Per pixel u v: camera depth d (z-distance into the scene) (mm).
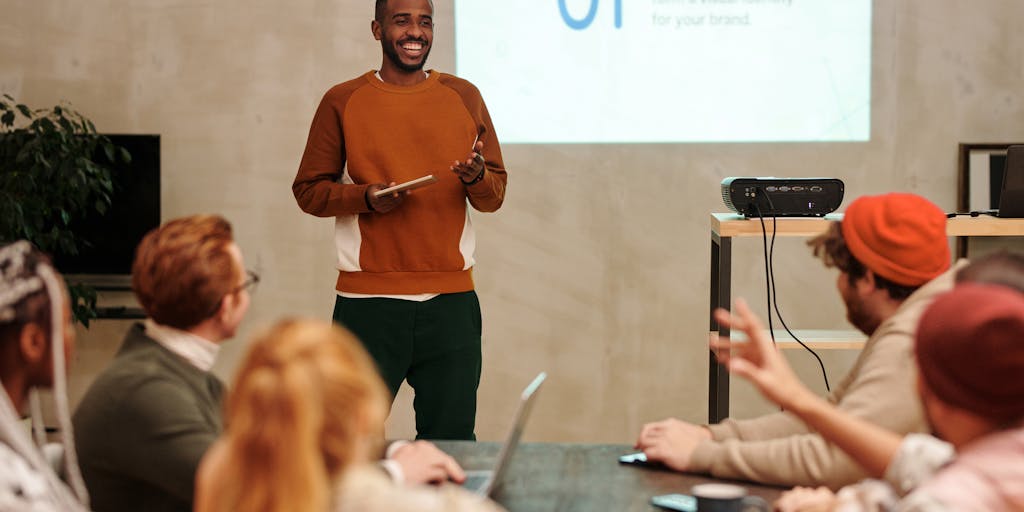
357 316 3275
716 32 4371
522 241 4484
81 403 1753
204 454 1692
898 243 1877
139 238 4406
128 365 1747
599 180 4445
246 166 4484
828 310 4504
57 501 1374
